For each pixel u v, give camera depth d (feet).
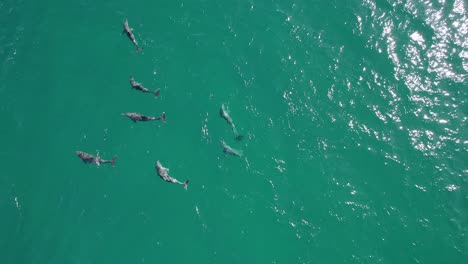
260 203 86.63
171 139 91.81
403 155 92.84
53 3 106.93
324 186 89.04
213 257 81.66
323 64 102.01
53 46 100.89
